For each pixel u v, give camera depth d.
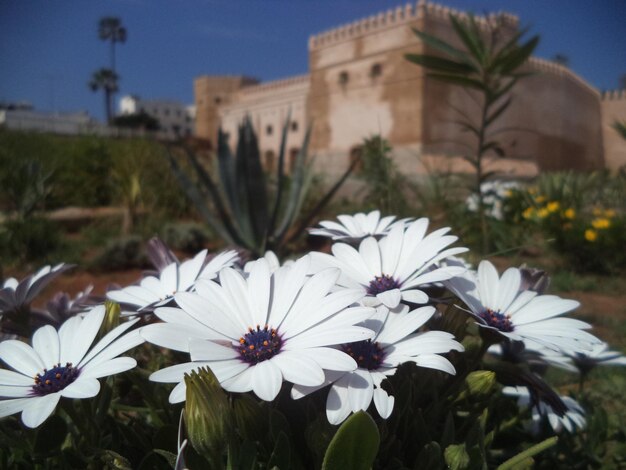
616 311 4.59
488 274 1.22
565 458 1.65
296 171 5.56
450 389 1.14
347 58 22.77
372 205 6.52
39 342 1.00
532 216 6.86
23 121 31.17
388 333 0.99
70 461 1.05
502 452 1.50
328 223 1.48
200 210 5.39
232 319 0.96
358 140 22.23
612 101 28.55
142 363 1.52
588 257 6.23
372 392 0.84
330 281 0.96
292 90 28.05
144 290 1.27
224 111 33.66
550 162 24.42
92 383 0.86
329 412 0.82
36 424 0.78
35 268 5.91
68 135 15.57
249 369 0.85
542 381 1.24
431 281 1.03
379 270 1.16
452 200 6.30
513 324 1.13
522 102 22.78
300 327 0.92
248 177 5.16
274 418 0.92
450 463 0.91
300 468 0.94
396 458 0.96
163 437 1.04
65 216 9.02
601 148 28.89
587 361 1.80
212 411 0.79
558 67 25.16
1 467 1.12
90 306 1.24
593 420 1.74
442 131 19.94
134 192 8.32
